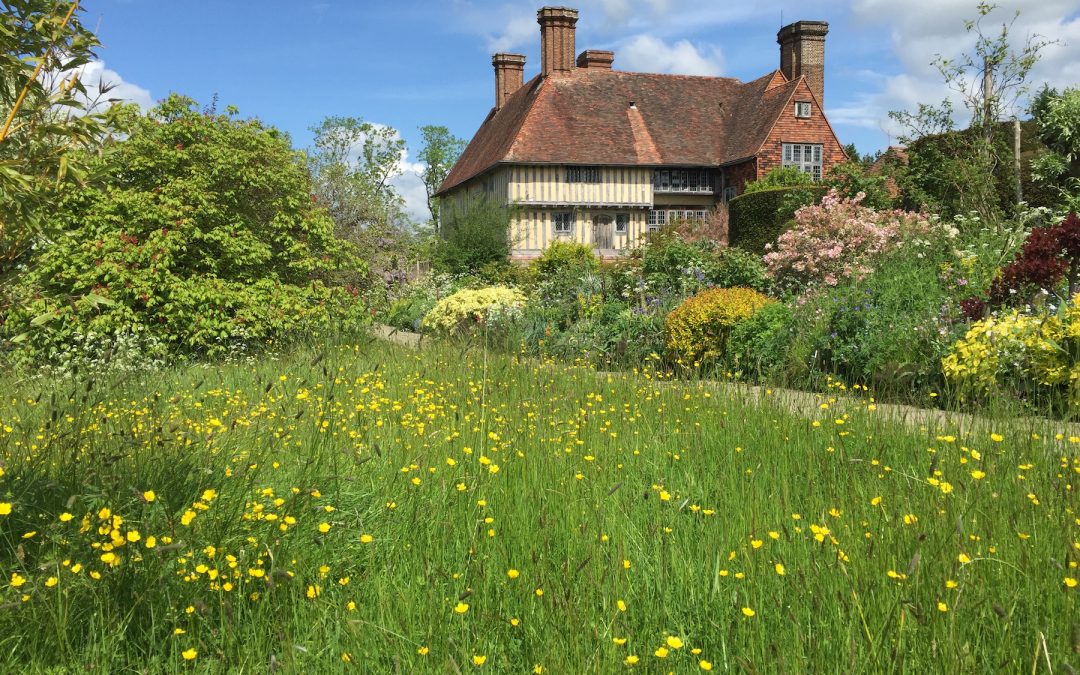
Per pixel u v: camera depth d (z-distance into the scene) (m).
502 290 14.42
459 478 3.69
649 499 3.57
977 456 3.47
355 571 2.96
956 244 10.63
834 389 6.52
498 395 6.31
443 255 25.91
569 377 7.52
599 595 2.56
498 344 12.19
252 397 6.45
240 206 11.88
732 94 44.00
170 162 10.89
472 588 2.69
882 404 6.04
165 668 2.31
